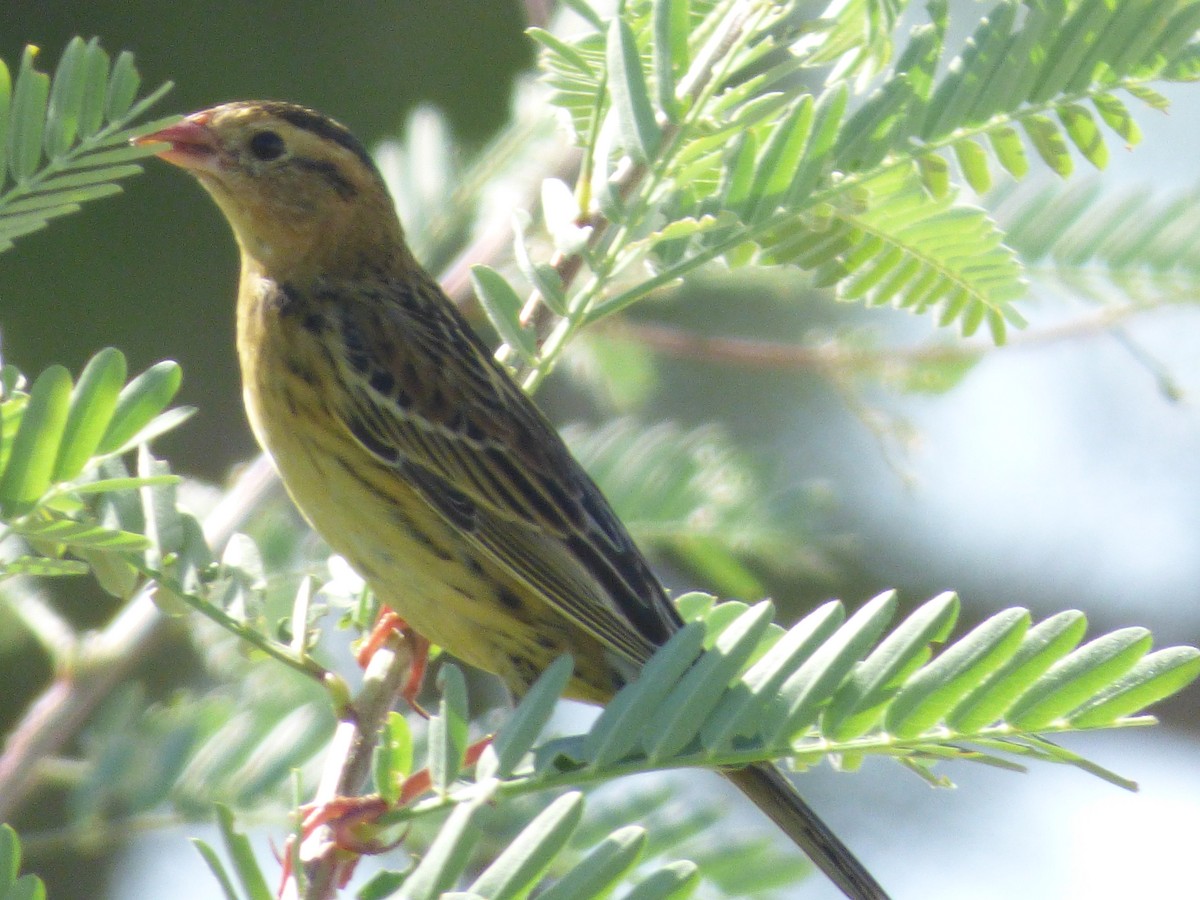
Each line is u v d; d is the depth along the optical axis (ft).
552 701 18.07
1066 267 29.68
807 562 30.35
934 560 53.21
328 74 50.16
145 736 26.48
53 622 28.02
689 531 30.17
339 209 31.24
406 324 30.58
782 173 22.89
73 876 38.52
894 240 24.84
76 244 47.52
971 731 17.85
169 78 49.62
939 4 23.36
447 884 15.48
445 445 29.19
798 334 39.11
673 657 18.57
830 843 24.47
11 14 49.21
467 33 50.67
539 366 23.31
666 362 40.50
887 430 34.86
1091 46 22.57
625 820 24.16
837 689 18.10
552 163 33.19
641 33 24.44
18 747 27.20
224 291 48.52
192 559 21.35
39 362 46.85
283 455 29.78
